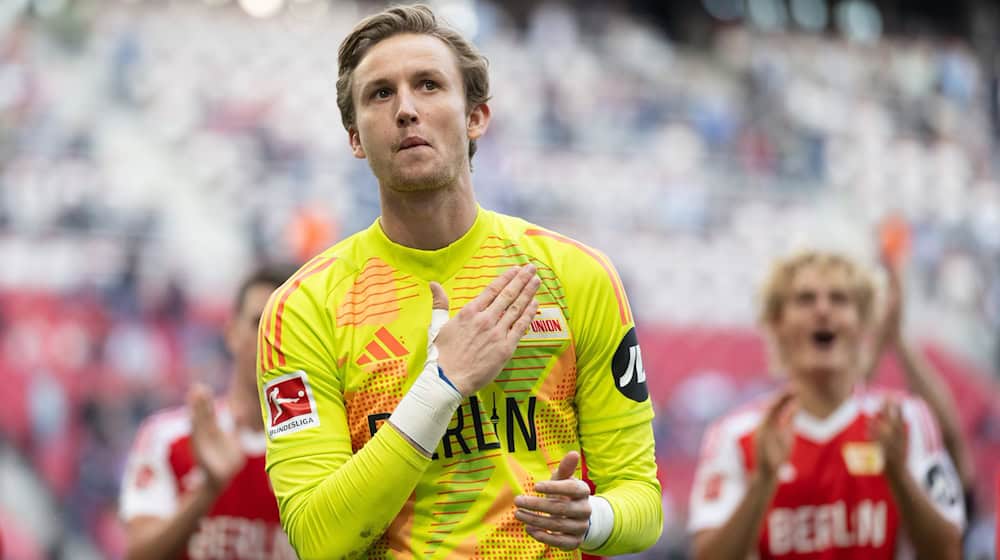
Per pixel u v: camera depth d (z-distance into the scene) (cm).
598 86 5325
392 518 691
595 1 5819
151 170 4212
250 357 1303
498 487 718
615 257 4641
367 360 732
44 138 4172
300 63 4844
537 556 715
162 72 4597
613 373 757
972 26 6556
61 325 3678
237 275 3991
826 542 1335
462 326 700
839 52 6069
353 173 4434
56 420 3512
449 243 756
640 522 733
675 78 5591
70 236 3906
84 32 4609
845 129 5562
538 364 735
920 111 5881
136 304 3809
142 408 3634
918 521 1198
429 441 684
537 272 751
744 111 5491
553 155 4850
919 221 5266
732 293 4634
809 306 1355
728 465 1334
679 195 4875
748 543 1221
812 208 5094
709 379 4394
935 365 4744
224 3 4909
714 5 6109
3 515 3344
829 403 1359
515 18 5644
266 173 4369
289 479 715
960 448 1388
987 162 5803
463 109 740
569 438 750
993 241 5350
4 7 4528
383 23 743
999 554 1141
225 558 1296
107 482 3494
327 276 756
